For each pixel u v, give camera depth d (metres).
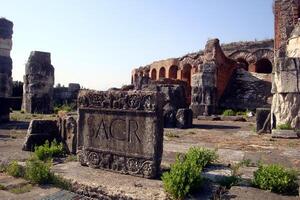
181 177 5.35
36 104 22.47
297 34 15.17
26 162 6.87
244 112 26.45
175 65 41.00
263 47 36.88
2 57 19.06
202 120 23.67
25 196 5.56
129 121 6.71
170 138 12.41
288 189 5.48
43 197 5.55
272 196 5.25
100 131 7.11
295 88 13.21
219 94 29.59
